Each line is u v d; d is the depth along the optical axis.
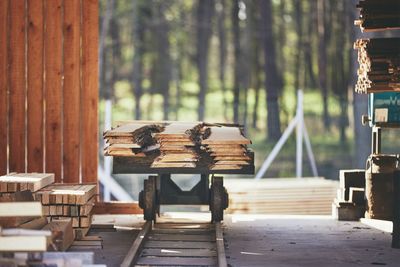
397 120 14.94
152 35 59.88
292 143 46.25
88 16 15.69
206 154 13.56
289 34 62.62
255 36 57.53
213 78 66.31
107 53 57.38
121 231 13.95
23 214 8.96
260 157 44.91
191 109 61.78
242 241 13.05
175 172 13.48
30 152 15.66
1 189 12.14
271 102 48.81
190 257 11.77
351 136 50.78
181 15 59.62
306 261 11.44
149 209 14.17
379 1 13.98
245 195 17.48
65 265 9.12
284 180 19.23
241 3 59.31
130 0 56.78
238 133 14.11
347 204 15.37
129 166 13.45
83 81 15.70
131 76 62.16
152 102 59.31
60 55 15.68
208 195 14.65
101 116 54.28
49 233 8.91
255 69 58.53
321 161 44.16
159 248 12.47
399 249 12.41
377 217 15.11
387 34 45.12
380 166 15.09
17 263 8.77
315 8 58.03
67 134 15.67
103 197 20.14
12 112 15.65
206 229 14.23
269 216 16.09
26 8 15.68
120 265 10.48
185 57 65.06
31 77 15.68
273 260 11.50
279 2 60.41
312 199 17.97
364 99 33.72
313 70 61.94
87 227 12.54
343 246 12.63
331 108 58.53
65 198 12.36
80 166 15.72
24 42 15.66
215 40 66.75
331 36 57.03
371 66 13.99
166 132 13.18
